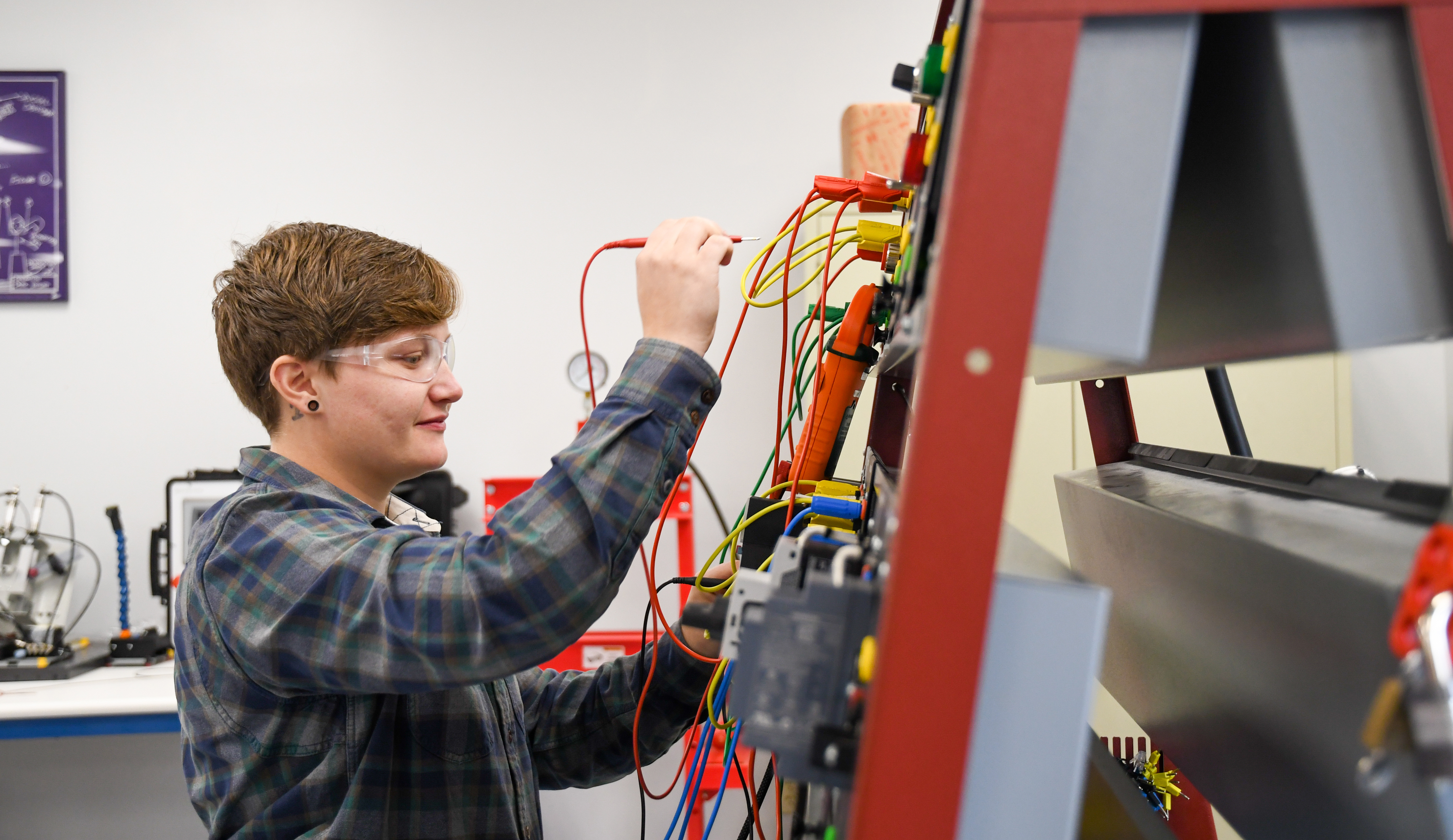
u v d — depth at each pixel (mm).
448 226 2400
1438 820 374
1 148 2307
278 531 772
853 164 2016
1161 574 645
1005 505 365
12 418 2326
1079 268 385
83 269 2334
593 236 2418
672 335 680
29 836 2307
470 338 2402
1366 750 410
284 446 896
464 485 2396
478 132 2402
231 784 813
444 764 866
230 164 2361
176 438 2346
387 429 867
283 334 835
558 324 2414
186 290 2348
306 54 2377
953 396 369
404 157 2393
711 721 826
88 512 2330
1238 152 428
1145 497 692
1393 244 383
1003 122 371
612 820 2354
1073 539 947
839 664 473
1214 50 418
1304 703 464
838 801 553
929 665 367
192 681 813
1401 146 378
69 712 1693
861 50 2418
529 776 978
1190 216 489
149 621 2328
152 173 2344
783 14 2418
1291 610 444
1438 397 2334
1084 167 385
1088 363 529
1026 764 393
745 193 2422
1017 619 395
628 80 2418
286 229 891
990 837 392
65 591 2076
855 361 819
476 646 644
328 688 726
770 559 854
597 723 1028
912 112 2006
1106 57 383
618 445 646
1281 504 540
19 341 2328
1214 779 670
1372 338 394
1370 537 428
